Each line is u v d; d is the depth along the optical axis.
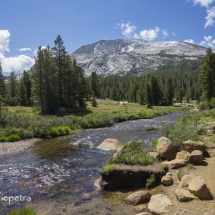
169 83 96.44
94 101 69.75
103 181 10.49
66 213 8.02
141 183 10.40
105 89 145.88
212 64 51.72
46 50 50.56
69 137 25.02
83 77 63.44
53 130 26.06
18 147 19.81
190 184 8.62
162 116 52.53
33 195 9.70
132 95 108.56
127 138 23.25
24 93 75.69
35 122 27.72
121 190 10.05
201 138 16.36
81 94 61.81
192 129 17.25
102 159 15.35
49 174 12.40
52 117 35.38
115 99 113.75
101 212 7.99
